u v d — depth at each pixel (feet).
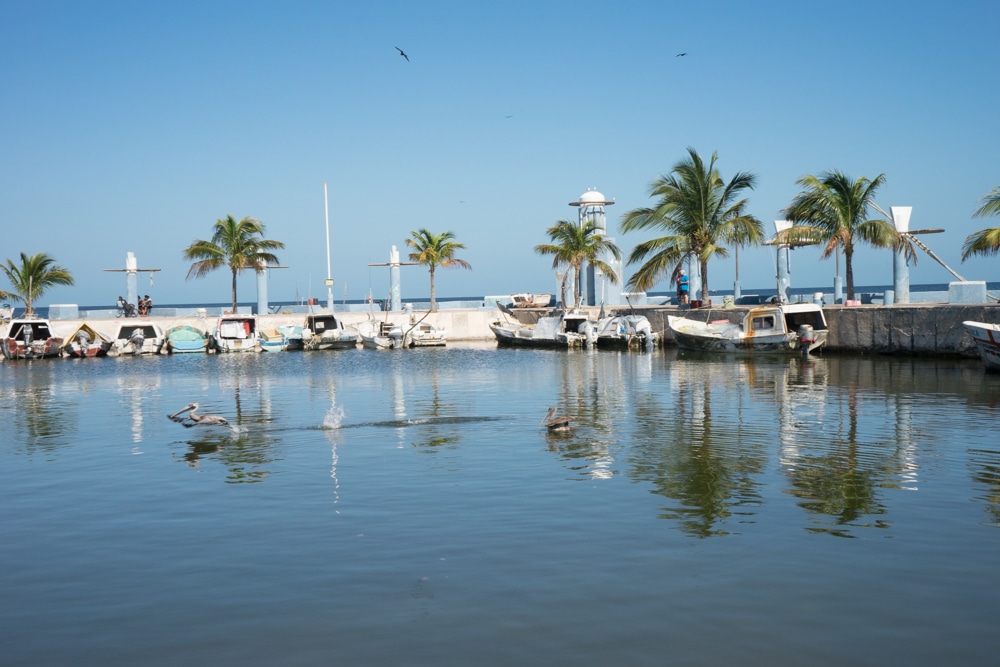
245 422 71.51
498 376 113.91
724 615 27.35
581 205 217.56
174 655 25.40
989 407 71.97
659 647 25.20
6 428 70.23
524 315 216.95
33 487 47.47
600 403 79.87
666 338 170.09
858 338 134.82
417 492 43.98
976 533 35.60
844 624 26.63
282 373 127.95
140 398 93.66
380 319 220.84
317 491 44.80
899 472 47.14
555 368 126.21
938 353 121.39
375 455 54.65
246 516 40.14
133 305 220.64
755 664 24.13
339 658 24.90
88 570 32.94
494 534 36.22
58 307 212.84
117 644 26.22
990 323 111.14
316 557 33.68
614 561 32.50
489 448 56.44
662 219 156.87
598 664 24.22
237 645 25.94
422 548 34.50
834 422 65.16
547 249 206.59
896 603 28.22
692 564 32.09
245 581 31.22
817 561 32.27
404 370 129.29
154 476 49.73
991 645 25.18
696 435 60.29
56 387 109.29
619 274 218.59
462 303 256.32
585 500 41.70
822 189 137.80
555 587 29.91
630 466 49.65
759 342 140.05
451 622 27.17
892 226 138.41
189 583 31.17
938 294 155.84
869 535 35.50
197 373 131.13
